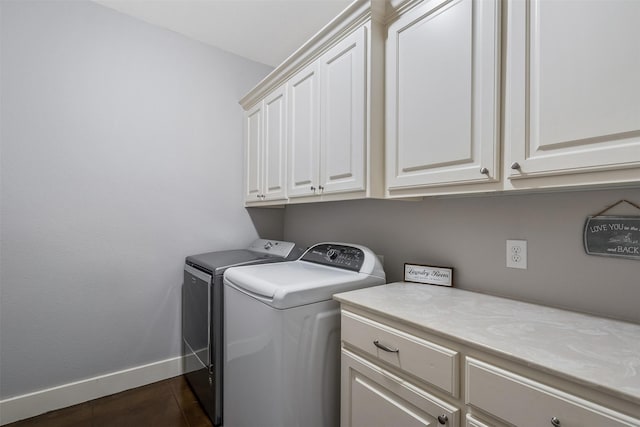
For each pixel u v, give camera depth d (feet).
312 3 6.31
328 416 4.37
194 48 7.66
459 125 3.49
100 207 6.45
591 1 2.55
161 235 7.20
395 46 4.29
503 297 4.10
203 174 7.82
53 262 5.97
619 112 2.41
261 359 4.26
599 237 3.37
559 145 2.76
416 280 5.08
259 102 7.53
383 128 4.53
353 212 6.70
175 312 7.39
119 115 6.64
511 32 3.09
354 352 3.93
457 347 2.81
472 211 4.55
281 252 6.96
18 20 5.61
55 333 6.00
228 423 5.23
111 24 6.54
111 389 6.53
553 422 2.16
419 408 3.11
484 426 2.58
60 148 6.01
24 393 5.71
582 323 3.08
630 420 1.86
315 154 5.49
